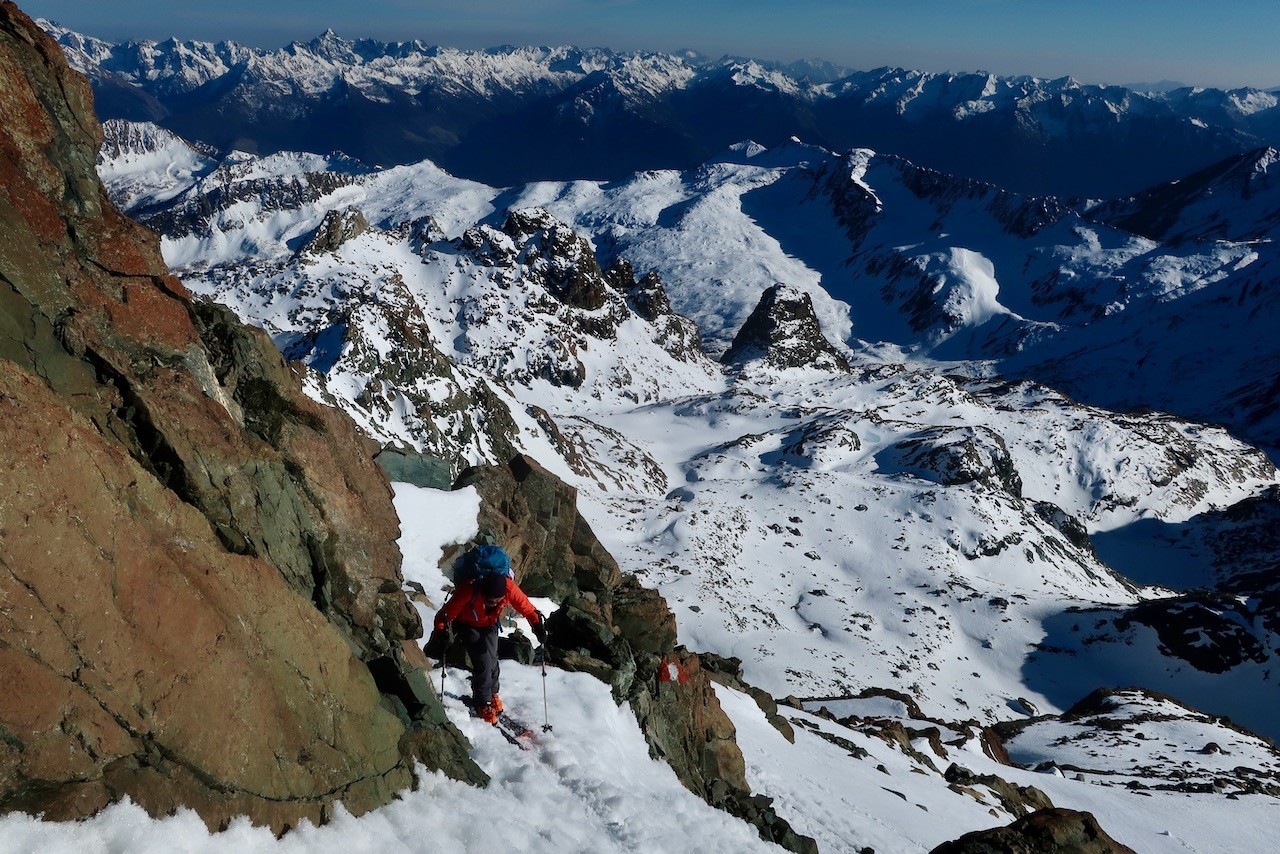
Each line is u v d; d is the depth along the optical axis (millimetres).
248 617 6469
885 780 23391
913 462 176750
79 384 6535
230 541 7078
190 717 5625
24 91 7012
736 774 14750
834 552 134500
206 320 9055
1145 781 56312
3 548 4859
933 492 151000
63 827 4684
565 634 13773
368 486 10250
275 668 6559
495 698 9805
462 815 7305
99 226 7477
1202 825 42281
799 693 89688
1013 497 167250
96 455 5676
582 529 19812
